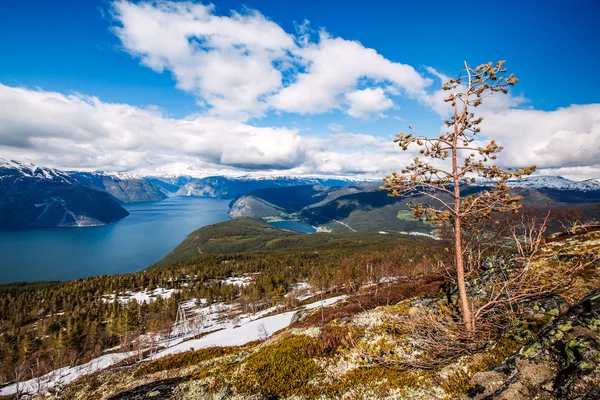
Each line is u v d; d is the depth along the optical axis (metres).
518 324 11.33
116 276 162.88
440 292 19.41
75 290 138.75
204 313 113.19
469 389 9.20
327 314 33.59
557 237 25.41
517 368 8.84
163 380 16.11
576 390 7.15
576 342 8.24
